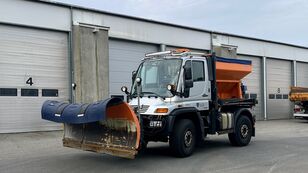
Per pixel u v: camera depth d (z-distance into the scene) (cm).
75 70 1878
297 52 3312
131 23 2120
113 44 2069
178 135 1086
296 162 1040
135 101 1120
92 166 981
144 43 2205
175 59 1133
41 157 1112
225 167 971
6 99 1684
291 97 2639
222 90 1356
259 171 926
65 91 1867
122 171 925
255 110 2933
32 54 1764
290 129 2077
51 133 1720
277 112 3122
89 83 1922
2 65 1677
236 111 1325
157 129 1059
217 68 1268
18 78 1719
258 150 1245
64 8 1861
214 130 1215
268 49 3042
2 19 1669
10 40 1702
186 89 1116
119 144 969
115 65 2073
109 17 2027
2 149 1277
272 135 1723
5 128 1678
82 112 953
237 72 1359
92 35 1947
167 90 1099
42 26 1784
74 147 1070
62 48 1866
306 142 1454
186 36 2423
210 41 2583
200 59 1184
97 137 1016
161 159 1077
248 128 1358
